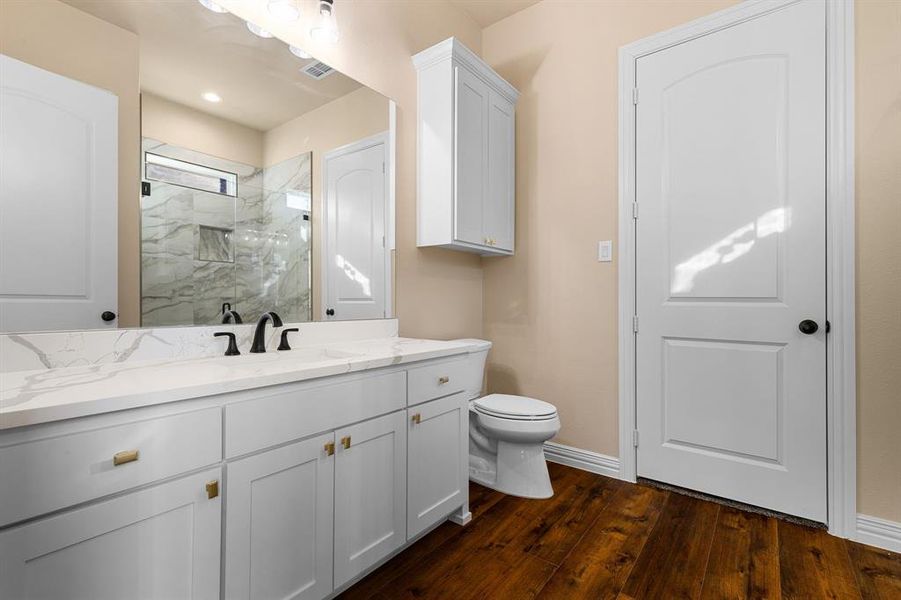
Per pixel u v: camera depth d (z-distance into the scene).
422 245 2.36
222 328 1.60
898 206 1.67
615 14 2.40
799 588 1.45
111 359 1.33
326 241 1.96
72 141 1.27
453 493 1.81
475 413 2.29
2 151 1.15
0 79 1.15
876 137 1.71
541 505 2.04
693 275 2.14
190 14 1.55
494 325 2.89
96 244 1.31
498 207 2.57
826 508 1.81
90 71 1.31
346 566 1.34
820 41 1.83
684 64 2.17
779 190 1.92
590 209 2.48
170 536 0.96
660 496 2.13
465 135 2.29
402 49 2.33
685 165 2.17
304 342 1.86
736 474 2.02
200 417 1.01
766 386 1.95
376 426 1.46
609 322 2.41
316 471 1.26
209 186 1.58
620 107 2.36
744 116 2.01
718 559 1.61
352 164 2.07
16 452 0.76
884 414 1.70
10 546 0.76
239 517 1.08
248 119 1.70
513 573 1.53
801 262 1.87
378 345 1.90
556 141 2.62
